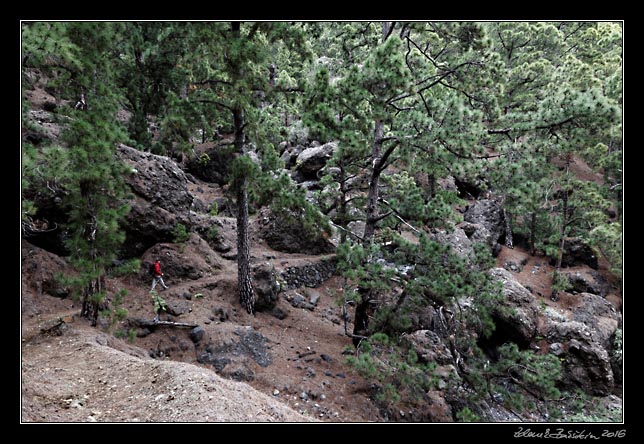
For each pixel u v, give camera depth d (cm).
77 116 1220
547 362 1259
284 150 3509
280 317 1753
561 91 1126
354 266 1354
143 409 769
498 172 1164
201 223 2202
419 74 1526
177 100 1521
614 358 1886
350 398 1299
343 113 1552
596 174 3481
